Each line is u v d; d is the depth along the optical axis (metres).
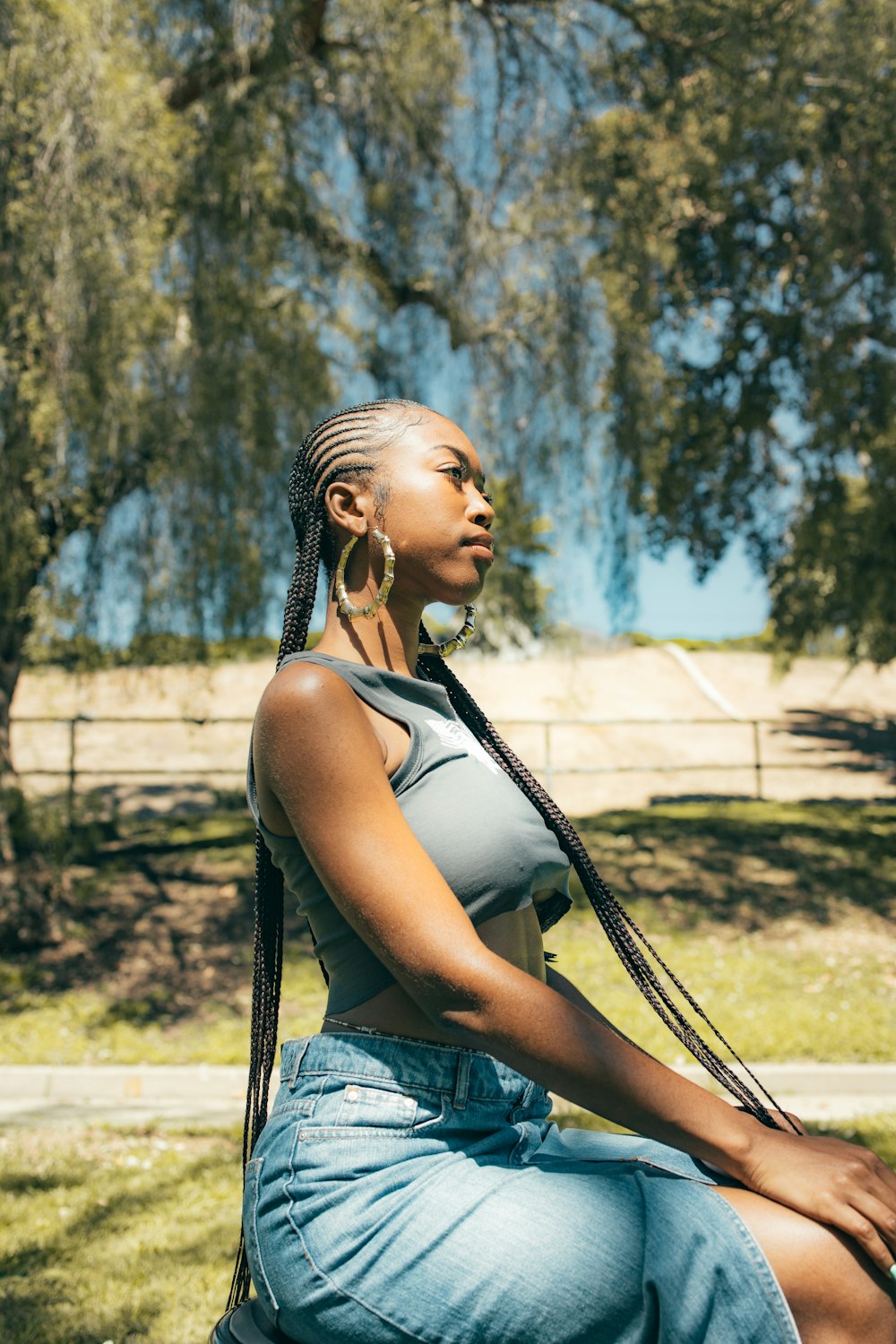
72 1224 4.49
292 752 1.21
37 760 17.47
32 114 8.00
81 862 12.16
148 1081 7.47
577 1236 1.09
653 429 11.22
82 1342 3.40
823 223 10.78
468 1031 1.13
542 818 1.44
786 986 8.93
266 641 10.73
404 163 10.38
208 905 10.95
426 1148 1.19
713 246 12.14
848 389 10.99
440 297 10.46
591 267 10.67
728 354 12.41
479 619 11.30
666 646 27.11
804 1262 1.08
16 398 8.45
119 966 9.60
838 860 12.39
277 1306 1.18
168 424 9.06
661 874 11.80
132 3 8.91
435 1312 1.09
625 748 18.78
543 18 10.74
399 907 1.15
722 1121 1.14
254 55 9.59
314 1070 1.25
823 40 10.20
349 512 1.42
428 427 1.43
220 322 9.20
